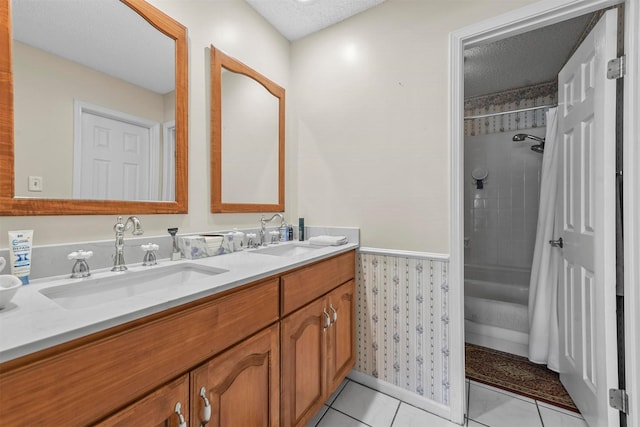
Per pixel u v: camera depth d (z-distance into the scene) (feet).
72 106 3.13
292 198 6.48
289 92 6.48
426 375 4.88
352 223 5.71
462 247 4.64
